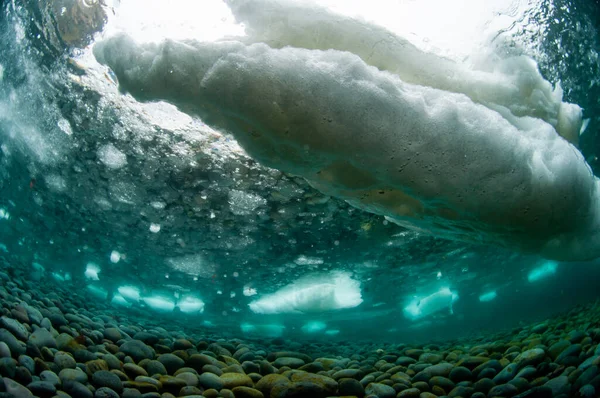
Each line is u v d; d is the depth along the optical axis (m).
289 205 3.19
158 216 3.65
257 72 1.35
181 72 1.43
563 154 1.62
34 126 2.82
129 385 1.13
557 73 2.12
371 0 1.50
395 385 1.31
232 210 3.37
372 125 1.38
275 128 1.41
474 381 1.37
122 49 1.58
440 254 4.70
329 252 4.29
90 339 1.46
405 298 6.77
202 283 5.52
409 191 1.53
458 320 9.67
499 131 1.47
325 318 7.27
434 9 1.53
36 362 1.10
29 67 2.29
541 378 1.21
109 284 5.92
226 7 1.47
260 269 4.88
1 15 2.04
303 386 1.20
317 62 1.37
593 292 7.99
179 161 2.73
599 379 1.04
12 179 3.76
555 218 1.60
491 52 1.74
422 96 1.45
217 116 1.53
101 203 3.62
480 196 1.50
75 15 1.75
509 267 6.05
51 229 4.49
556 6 1.77
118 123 2.48
